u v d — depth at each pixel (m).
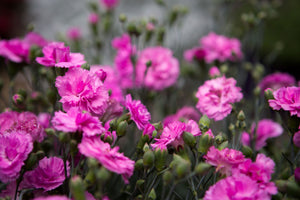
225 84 0.59
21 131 0.51
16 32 1.76
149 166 0.50
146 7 1.49
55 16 1.61
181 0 1.44
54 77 0.56
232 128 0.59
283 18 1.56
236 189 0.48
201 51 0.79
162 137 0.52
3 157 0.49
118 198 0.61
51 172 0.52
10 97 0.68
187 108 0.71
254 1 0.93
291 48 1.51
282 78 0.75
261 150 0.65
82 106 0.51
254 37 0.92
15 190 0.52
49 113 0.62
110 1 0.88
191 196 0.56
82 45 0.95
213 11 0.98
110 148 0.49
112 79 0.68
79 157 0.54
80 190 0.46
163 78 0.76
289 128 0.54
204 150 0.52
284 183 0.50
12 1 1.78
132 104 0.53
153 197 0.52
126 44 0.77
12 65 0.67
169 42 1.25
